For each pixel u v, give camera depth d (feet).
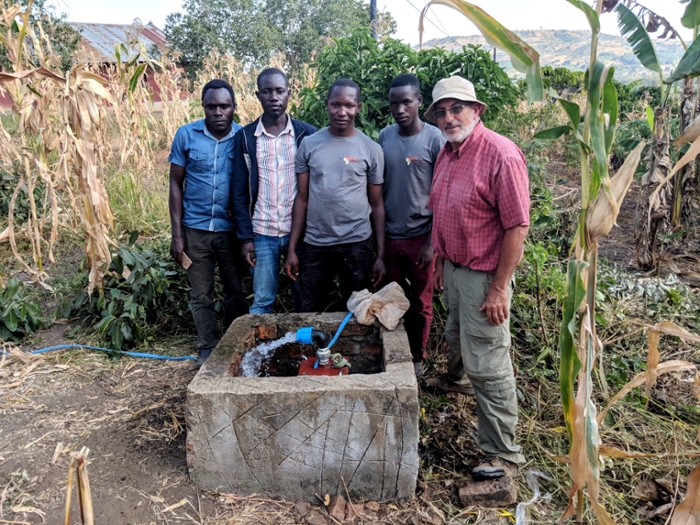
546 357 11.35
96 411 9.78
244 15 80.38
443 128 7.55
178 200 10.85
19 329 12.35
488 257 7.64
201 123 10.77
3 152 15.87
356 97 9.65
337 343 9.91
